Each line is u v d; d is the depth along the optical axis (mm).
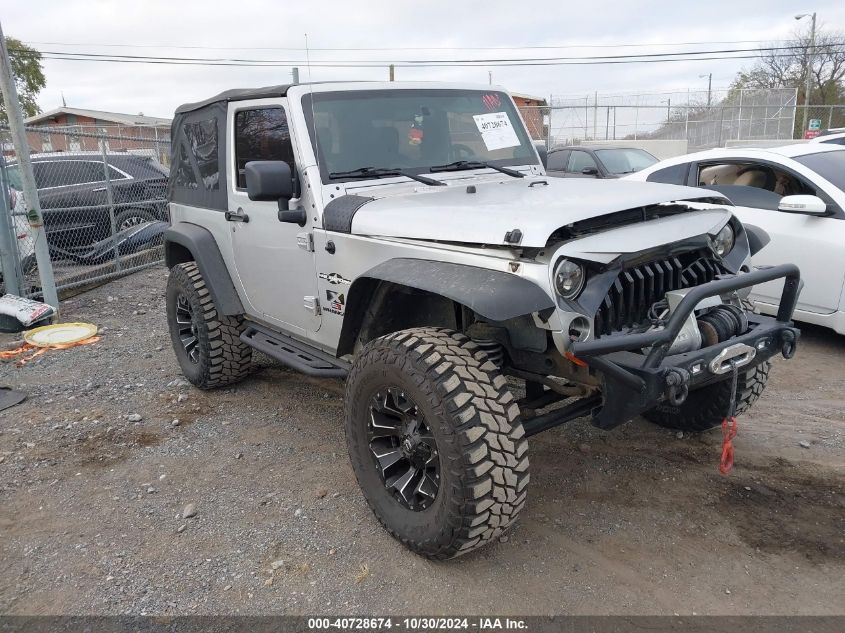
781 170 5828
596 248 2672
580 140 22688
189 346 5211
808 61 34406
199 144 4883
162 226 10570
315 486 3715
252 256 4320
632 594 2777
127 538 3285
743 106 22484
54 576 3014
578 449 4008
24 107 39281
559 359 2930
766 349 3035
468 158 4203
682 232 2908
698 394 3920
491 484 2633
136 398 5094
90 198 9742
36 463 4062
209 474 3893
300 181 3711
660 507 3396
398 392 2926
